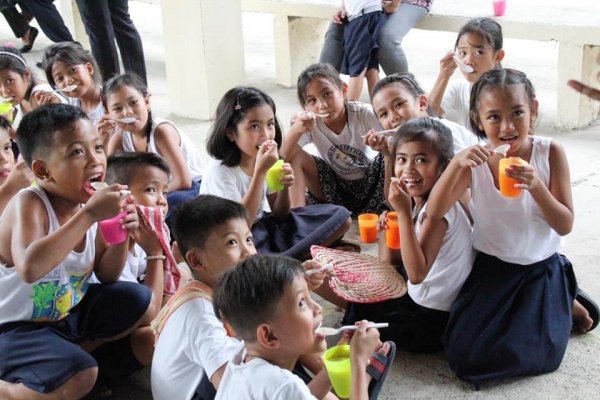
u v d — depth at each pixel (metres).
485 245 2.71
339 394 2.05
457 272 2.69
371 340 1.95
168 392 2.21
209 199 2.30
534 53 6.77
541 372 2.60
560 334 2.61
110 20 5.62
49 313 2.44
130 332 2.60
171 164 3.59
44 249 2.21
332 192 3.81
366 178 3.76
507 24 5.04
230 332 2.24
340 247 3.39
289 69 6.19
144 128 3.61
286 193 3.23
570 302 2.74
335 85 3.60
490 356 2.56
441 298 2.70
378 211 3.80
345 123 3.66
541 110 5.34
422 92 3.53
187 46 5.54
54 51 3.94
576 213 3.78
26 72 4.02
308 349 1.90
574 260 3.35
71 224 2.23
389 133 3.29
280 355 1.91
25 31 7.43
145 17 9.12
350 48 5.19
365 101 5.70
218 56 5.57
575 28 4.71
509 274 2.68
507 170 2.47
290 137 3.43
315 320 1.90
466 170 2.56
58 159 2.34
